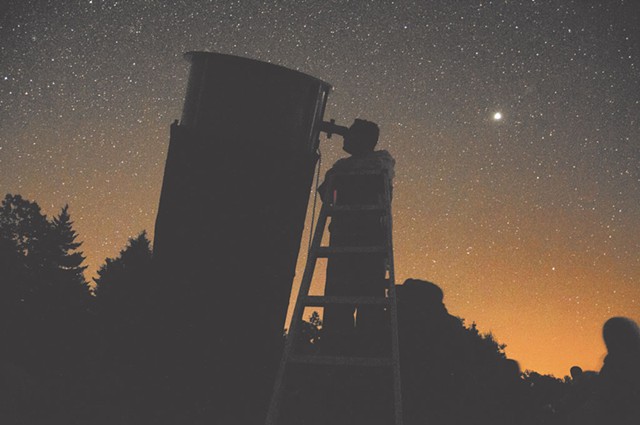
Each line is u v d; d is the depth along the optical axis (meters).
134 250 44.06
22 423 4.64
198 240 3.44
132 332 3.45
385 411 3.34
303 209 3.57
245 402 3.34
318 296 3.24
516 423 3.69
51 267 51.91
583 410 3.59
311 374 3.45
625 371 3.41
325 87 3.88
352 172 4.00
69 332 38.06
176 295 3.40
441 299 3.77
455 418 3.36
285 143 3.61
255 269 3.44
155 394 3.33
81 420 3.88
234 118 3.55
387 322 3.68
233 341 3.39
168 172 3.49
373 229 3.86
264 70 3.63
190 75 3.77
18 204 55.09
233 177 3.49
